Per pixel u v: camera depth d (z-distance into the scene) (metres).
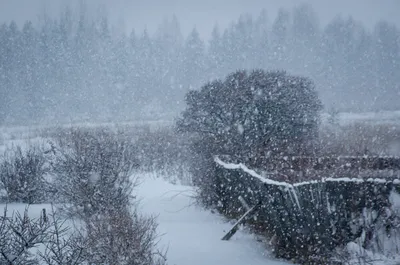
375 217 7.11
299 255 7.59
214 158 11.57
